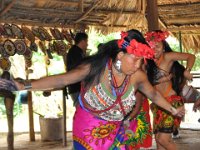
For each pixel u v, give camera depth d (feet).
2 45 18.21
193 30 26.43
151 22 17.62
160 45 12.81
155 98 9.53
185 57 13.28
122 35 7.95
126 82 8.40
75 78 8.41
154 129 13.41
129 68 8.04
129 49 7.75
